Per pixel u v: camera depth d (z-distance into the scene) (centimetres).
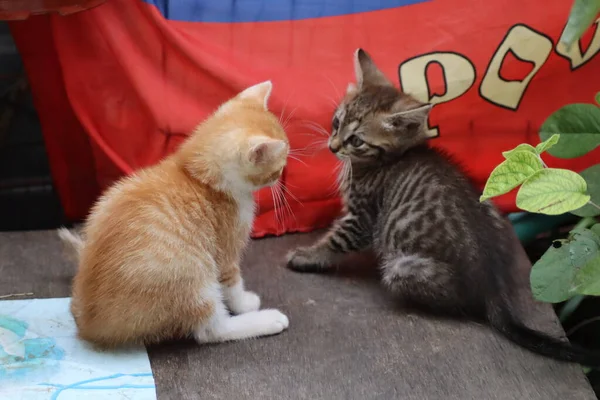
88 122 100
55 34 97
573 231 86
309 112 101
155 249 82
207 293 85
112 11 96
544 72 101
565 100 102
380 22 100
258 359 86
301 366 86
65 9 91
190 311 84
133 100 100
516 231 104
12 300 90
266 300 93
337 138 97
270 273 97
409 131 95
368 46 100
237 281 89
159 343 87
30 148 114
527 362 87
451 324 90
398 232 93
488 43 100
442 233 91
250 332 88
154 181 85
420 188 93
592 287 80
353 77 101
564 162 103
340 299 94
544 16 99
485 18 99
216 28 98
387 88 97
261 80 99
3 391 81
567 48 83
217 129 86
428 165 95
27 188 113
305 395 83
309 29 100
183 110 99
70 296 91
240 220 87
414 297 91
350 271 98
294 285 95
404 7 100
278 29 99
